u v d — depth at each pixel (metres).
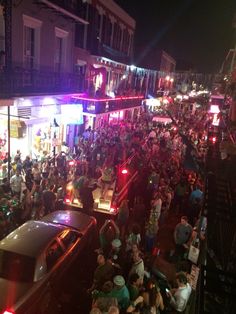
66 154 14.77
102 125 23.58
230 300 2.90
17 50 11.91
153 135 20.91
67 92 14.90
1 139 12.79
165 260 9.21
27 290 6.11
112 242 7.89
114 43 26.28
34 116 13.50
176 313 6.45
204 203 5.05
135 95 29.08
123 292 5.89
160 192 11.27
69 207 11.28
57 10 13.54
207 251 3.80
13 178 10.73
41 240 7.12
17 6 11.43
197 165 10.48
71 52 16.89
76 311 7.18
